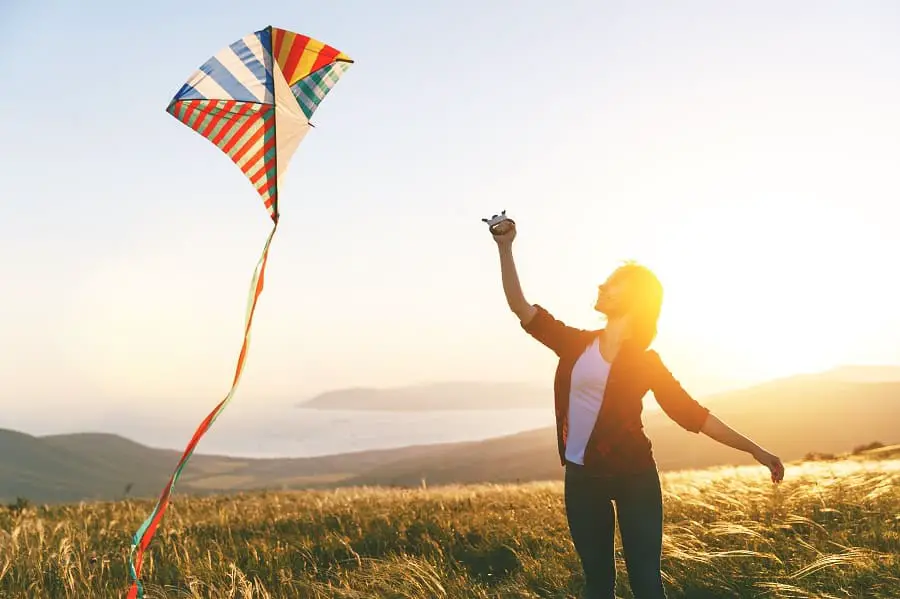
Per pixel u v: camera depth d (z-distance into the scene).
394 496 14.64
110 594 6.70
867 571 5.97
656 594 4.32
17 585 7.07
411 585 6.31
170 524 10.87
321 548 8.47
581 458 4.41
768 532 7.45
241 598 6.44
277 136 4.30
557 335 4.56
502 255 4.48
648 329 4.42
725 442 4.38
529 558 7.15
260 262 4.41
